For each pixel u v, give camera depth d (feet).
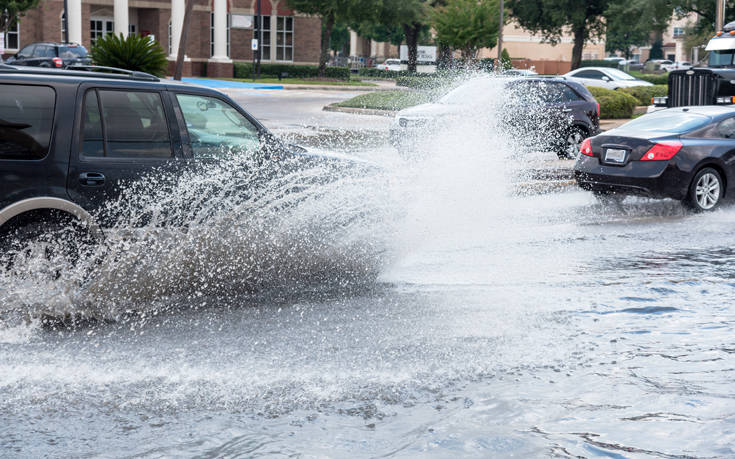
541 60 265.75
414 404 14.87
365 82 192.54
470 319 20.59
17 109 20.44
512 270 26.13
